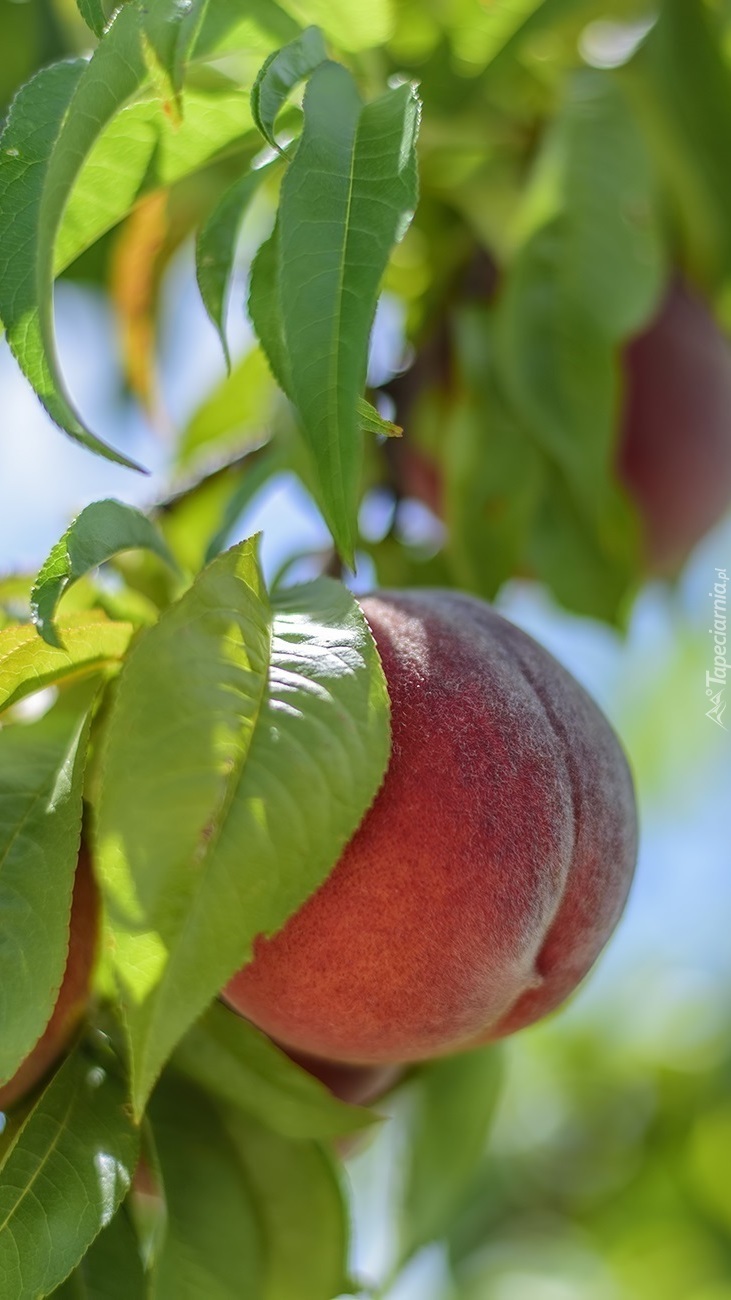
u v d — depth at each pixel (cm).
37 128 58
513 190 73
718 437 76
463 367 72
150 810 54
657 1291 121
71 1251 56
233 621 56
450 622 59
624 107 72
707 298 78
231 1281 60
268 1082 60
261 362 81
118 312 77
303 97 58
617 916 60
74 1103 58
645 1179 125
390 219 57
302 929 57
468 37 70
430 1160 68
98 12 58
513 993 58
